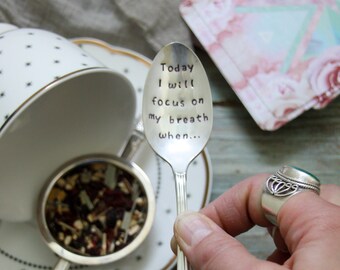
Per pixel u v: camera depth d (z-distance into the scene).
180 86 0.28
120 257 0.31
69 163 0.34
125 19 0.37
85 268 0.33
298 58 0.36
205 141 0.27
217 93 0.37
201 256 0.24
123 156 0.34
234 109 0.37
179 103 0.28
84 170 0.35
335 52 0.36
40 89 0.27
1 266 0.33
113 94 0.31
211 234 0.24
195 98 0.28
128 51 0.36
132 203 0.34
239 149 0.36
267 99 0.35
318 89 0.36
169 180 0.35
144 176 0.33
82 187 0.34
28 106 0.27
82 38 0.36
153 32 0.37
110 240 0.33
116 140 0.35
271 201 0.25
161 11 0.37
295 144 0.36
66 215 0.34
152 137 0.27
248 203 0.29
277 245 0.30
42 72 0.28
